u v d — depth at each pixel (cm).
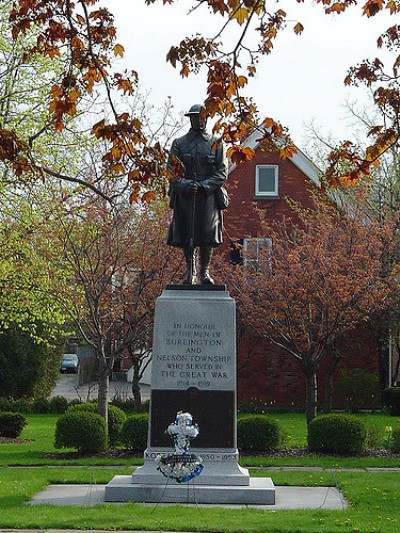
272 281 2514
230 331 1489
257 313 2636
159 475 1417
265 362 3634
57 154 2481
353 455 2055
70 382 5872
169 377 1476
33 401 3994
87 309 2433
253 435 2069
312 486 1566
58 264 2478
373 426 2244
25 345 4003
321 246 2517
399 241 2942
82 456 2044
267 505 1358
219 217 1574
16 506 1322
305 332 2420
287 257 2547
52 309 2667
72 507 1309
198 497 1368
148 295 2431
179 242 1561
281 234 3072
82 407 2297
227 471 1432
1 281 2686
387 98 936
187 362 1480
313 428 2083
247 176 3647
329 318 2383
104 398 2205
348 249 2567
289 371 3625
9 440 2506
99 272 2325
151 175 885
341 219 2823
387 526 1167
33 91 2492
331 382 3316
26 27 910
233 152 934
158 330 1489
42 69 2473
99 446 2069
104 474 1688
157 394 1470
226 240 3522
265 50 921
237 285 2911
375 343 3584
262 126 963
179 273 2445
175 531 1138
